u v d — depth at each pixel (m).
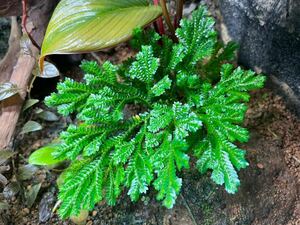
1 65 0.25
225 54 0.21
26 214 0.22
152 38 0.20
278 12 0.21
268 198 0.21
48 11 0.26
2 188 0.23
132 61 0.21
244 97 0.19
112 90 0.20
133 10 0.21
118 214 0.22
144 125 0.20
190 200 0.21
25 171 0.22
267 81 0.24
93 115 0.19
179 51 0.20
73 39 0.20
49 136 0.25
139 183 0.18
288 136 0.23
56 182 0.23
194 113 0.18
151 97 0.20
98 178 0.19
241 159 0.18
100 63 0.27
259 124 0.24
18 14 0.25
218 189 0.21
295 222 0.21
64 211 0.18
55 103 0.19
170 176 0.17
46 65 0.24
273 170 0.22
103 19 0.20
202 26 0.20
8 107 0.24
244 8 0.23
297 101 0.23
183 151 0.18
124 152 0.19
